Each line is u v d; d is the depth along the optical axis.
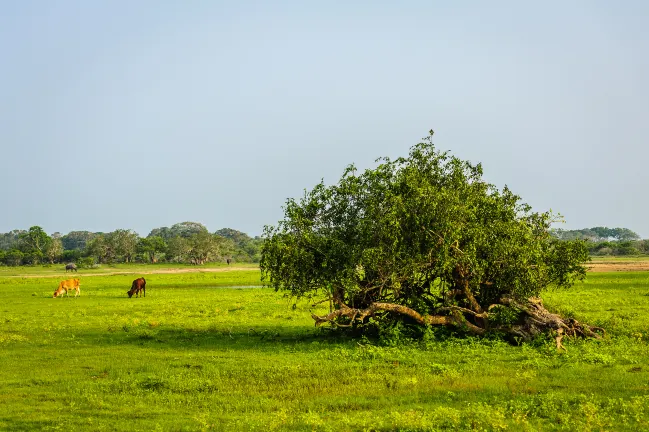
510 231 19.70
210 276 79.56
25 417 12.01
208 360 17.89
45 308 36.28
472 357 17.23
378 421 11.03
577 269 21.77
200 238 150.62
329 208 21.33
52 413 12.33
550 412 11.29
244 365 16.89
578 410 11.32
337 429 10.68
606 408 11.33
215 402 13.02
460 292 21.09
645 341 19.50
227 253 157.88
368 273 20.95
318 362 17.08
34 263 146.62
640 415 10.81
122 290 53.34
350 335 22.17
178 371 16.30
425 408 12.00
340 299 21.08
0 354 19.42
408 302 21.52
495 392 13.08
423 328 20.31
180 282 65.75
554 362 16.12
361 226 20.31
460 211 19.45
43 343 21.77
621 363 16.08
